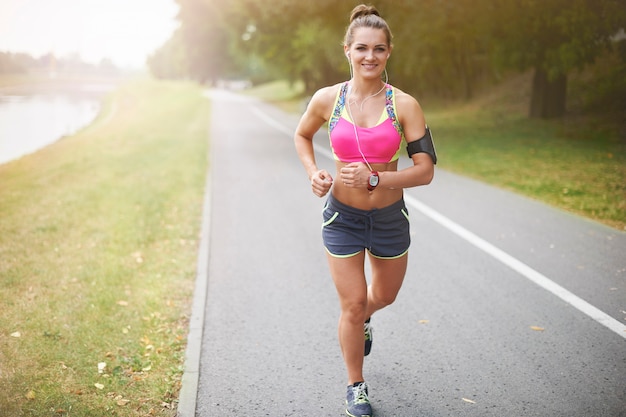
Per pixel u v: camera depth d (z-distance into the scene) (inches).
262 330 167.0
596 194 343.9
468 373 140.9
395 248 120.8
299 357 150.4
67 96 1471.5
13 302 180.1
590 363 144.8
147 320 171.0
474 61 1088.2
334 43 743.1
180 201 337.1
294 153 556.7
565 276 207.6
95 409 122.9
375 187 110.3
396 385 135.6
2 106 1132.5
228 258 234.5
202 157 517.0
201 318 174.6
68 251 236.2
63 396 126.8
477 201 333.1
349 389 124.5
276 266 224.7
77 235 260.1
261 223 290.2
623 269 214.2
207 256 236.5
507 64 639.1
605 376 138.3
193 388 133.6
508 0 593.0
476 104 985.5
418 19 604.7
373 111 113.0
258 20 761.6
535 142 574.2
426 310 179.9
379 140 112.3
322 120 123.1
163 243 253.3
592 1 571.5
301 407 126.7
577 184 374.0
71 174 427.5
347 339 121.8
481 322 170.4
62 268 214.1
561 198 338.0
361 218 117.0
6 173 463.2
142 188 368.2
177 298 190.5
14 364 140.2
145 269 218.1
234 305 185.9
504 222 284.5
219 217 301.3
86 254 232.2
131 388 132.5
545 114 727.7
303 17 653.9
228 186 386.0
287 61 1406.3
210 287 202.1
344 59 767.1
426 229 273.0
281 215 307.0
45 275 205.9
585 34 573.9
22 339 153.5
